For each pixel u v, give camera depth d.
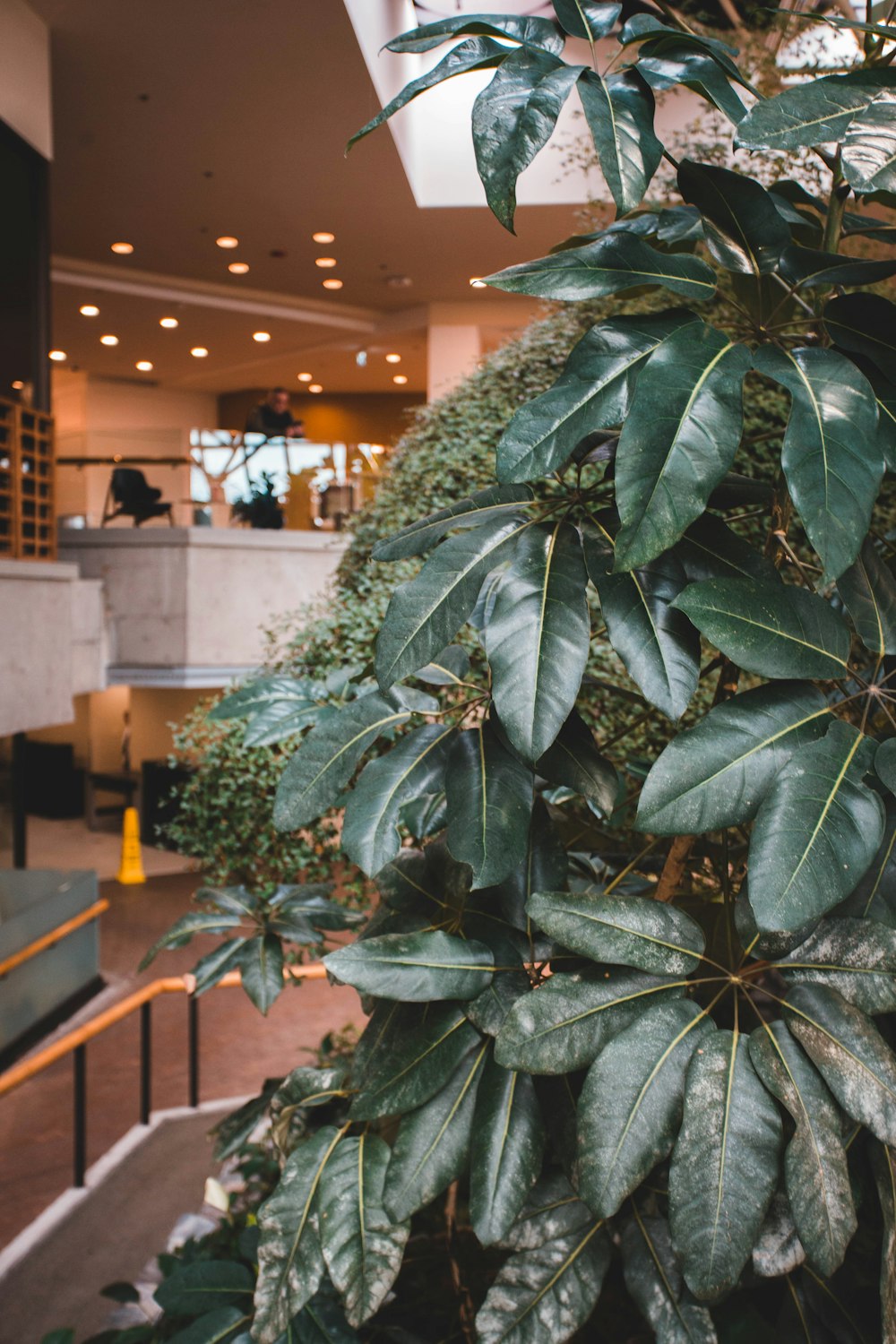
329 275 12.49
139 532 9.33
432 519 1.02
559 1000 0.87
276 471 9.91
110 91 7.87
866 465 0.75
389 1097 0.95
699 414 0.76
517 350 6.17
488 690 1.10
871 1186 0.95
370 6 7.48
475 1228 0.86
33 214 7.15
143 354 15.87
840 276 0.92
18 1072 2.99
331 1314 1.17
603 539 0.93
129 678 9.42
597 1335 1.34
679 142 5.86
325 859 5.04
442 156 9.98
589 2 0.95
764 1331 0.97
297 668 5.54
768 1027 0.84
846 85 0.82
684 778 0.78
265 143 8.73
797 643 0.83
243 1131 1.64
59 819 14.18
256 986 1.55
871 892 0.86
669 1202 0.76
